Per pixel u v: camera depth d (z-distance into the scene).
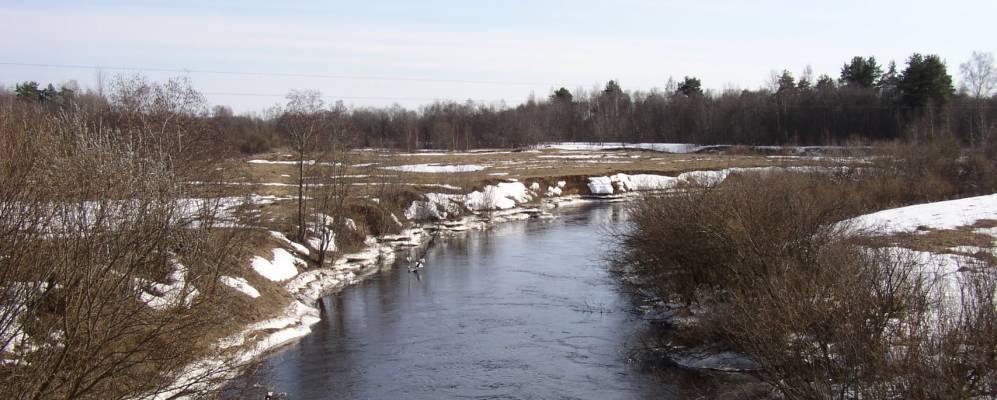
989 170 47.75
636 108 150.25
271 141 85.50
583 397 18.25
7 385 10.30
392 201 46.72
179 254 19.30
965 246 23.25
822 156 66.44
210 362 16.88
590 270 33.91
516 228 49.00
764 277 16.64
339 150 39.94
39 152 11.47
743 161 80.69
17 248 10.62
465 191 55.28
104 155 13.01
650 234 25.14
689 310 23.67
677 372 19.39
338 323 25.69
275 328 23.58
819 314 13.23
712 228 21.19
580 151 108.00
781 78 134.88
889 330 13.05
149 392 12.62
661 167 76.94
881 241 20.38
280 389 19.11
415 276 33.75
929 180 45.09
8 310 10.45
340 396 18.66
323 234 34.03
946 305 13.22
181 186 20.83
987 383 10.72
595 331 23.91
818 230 19.03
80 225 11.10
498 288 30.75
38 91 73.62
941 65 90.75
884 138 93.50
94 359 11.45
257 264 27.58
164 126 23.89
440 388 19.19
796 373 13.48
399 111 152.00
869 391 11.78
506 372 20.30
